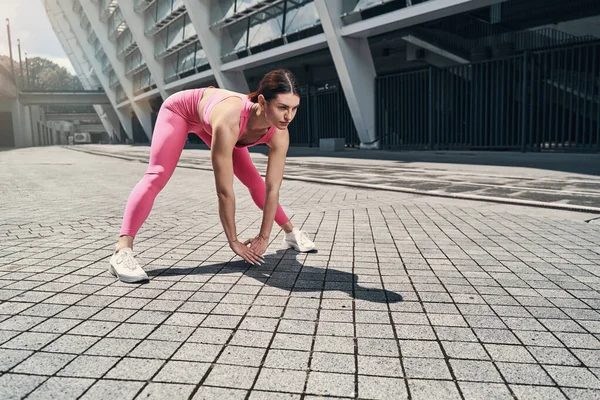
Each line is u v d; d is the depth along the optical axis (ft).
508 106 53.26
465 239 11.34
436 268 8.77
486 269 8.68
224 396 4.30
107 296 7.16
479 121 57.06
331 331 5.82
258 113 7.28
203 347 5.35
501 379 4.65
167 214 15.72
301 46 66.39
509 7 73.26
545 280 8.00
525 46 63.82
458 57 66.90
